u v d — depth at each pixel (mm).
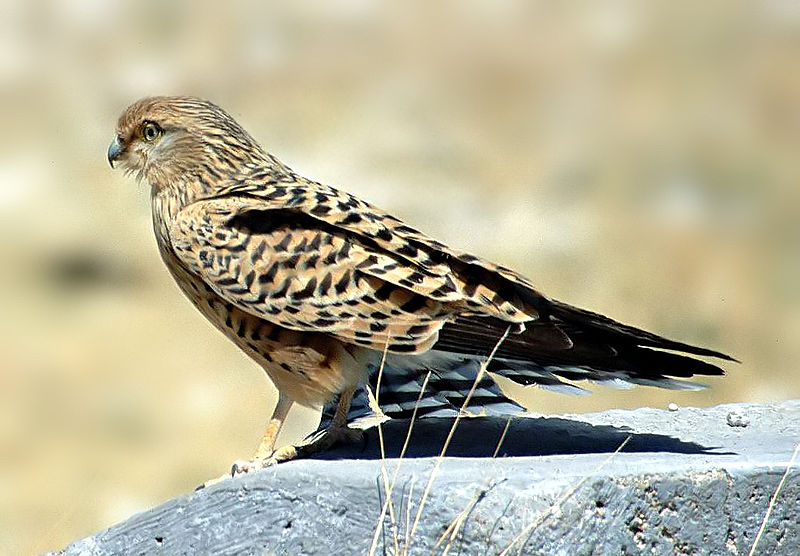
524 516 6949
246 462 8039
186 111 8836
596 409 14672
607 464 7297
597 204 19406
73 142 21094
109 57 23578
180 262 8633
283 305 8086
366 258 7965
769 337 16297
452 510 7008
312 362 8180
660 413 8656
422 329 7832
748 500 7336
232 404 15062
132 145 8891
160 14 24859
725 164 20688
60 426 14711
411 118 21906
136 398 15156
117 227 18625
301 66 23516
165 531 7668
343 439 8164
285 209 8180
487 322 7762
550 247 18172
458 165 20547
